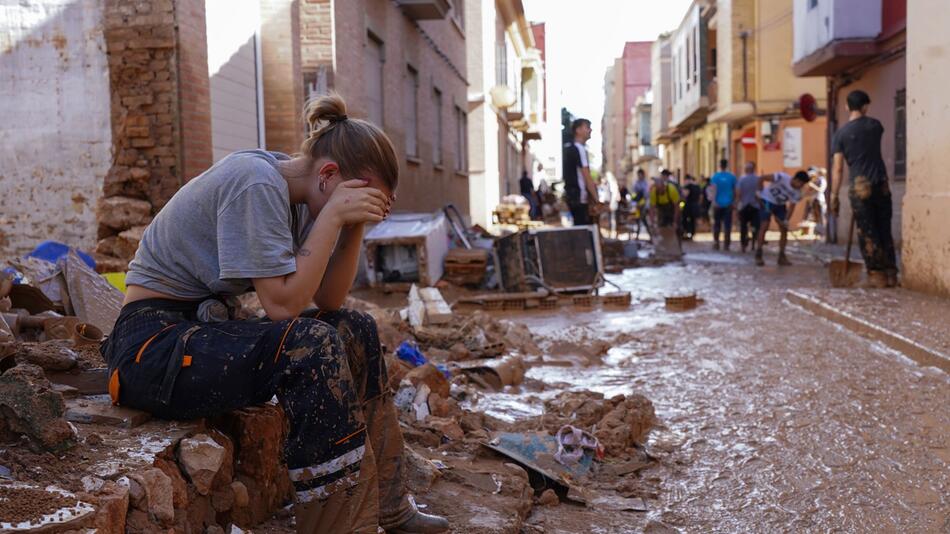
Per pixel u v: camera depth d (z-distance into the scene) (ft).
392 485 9.99
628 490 13.05
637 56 295.89
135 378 9.01
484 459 13.41
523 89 164.96
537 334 27.91
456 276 40.70
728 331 27.32
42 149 30.35
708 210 105.19
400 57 58.08
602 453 14.35
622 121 300.61
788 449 14.96
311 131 9.64
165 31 29.50
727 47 103.50
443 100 74.84
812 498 12.73
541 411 17.43
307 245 8.97
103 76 29.91
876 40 58.23
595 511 12.21
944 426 16.07
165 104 29.76
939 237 31.73
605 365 22.48
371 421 9.92
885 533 11.48
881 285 36.45
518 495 11.91
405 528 10.02
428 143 67.92
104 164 30.12
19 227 30.63
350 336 9.77
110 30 29.73
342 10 43.65
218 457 8.85
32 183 30.48
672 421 16.80
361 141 9.22
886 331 23.81
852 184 36.01
